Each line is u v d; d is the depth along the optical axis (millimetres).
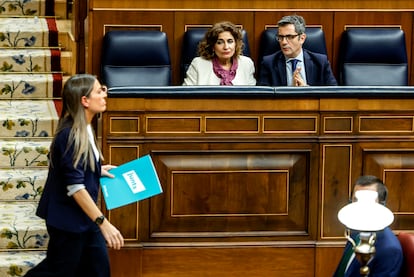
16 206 12531
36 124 13719
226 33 12773
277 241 10820
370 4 14352
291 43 12906
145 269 10711
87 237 9305
